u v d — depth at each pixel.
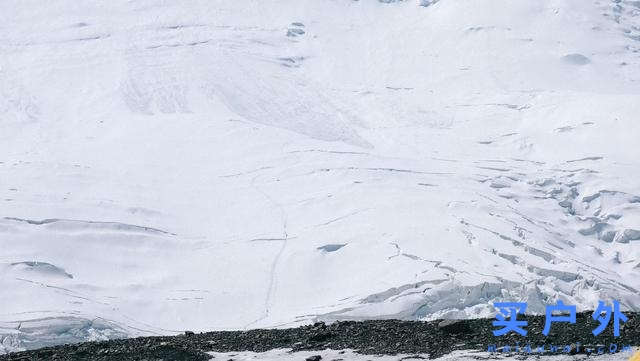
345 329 41.03
